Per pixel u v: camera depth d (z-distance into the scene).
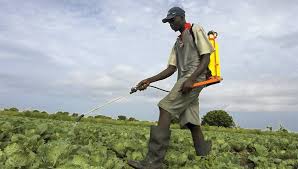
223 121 41.41
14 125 6.64
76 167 3.49
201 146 5.33
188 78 4.61
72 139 5.94
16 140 4.71
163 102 4.62
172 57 5.35
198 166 4.78
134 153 5.09
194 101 5.06
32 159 3.67
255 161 5.82
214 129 25.22
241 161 6.15
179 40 4.96
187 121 5.04
